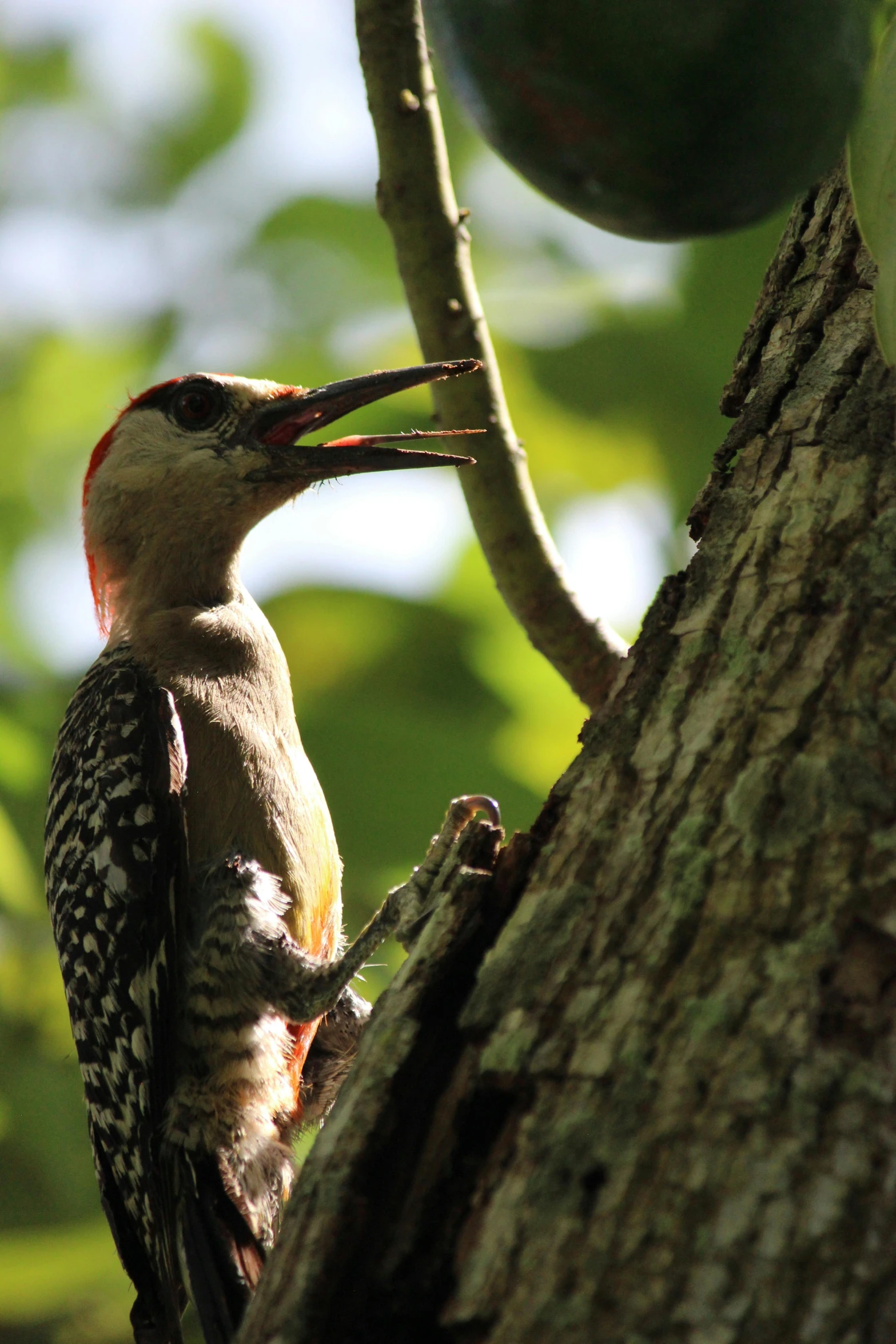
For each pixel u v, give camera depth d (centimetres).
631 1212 345
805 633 430
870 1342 318
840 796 390
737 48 308
